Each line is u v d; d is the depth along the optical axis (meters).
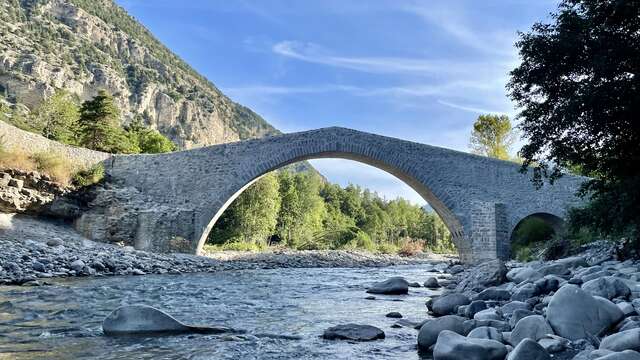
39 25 171.50
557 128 17.03
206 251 40.53
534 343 5.68
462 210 37.66
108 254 26.00
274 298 14.88
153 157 38.22
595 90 14.94
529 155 18.39
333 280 23.06
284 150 37.47
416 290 17.67
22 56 150.75
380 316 11.20
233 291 16.78
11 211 29.84
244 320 10.48
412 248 76.50
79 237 32.09
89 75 166.38
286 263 38.19
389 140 38.06
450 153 38.28
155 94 184.88
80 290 14.95
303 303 13.64
